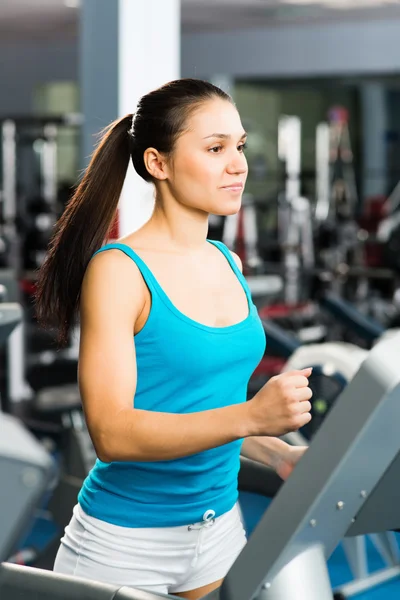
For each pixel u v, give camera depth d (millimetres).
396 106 14266
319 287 10391
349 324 5906
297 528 1261
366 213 12531
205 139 1746
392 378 1165
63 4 11531
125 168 1908
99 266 1713
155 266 1764
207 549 1860
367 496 1358
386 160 14375
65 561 1873
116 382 1624
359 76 13359
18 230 11328
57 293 1941
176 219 1824
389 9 12125
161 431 1515
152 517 1801
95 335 1667
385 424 1223
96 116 5887
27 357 8359
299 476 1252
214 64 13945
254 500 5395
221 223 11242
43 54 14586
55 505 3180
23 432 1002
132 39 5805
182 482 1803
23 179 13875
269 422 1443
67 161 14414
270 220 13883
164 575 1832
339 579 4316
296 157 13062
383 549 4125
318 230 11812
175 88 1779
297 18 12820
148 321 1725
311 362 3867
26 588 1468
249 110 14492
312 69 13469
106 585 1441
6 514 992
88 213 1903
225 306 1845
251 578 1312
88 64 5902
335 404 1213
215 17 12688
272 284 5250
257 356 1863
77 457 3617
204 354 1743
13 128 11336
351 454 1214
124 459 1568
